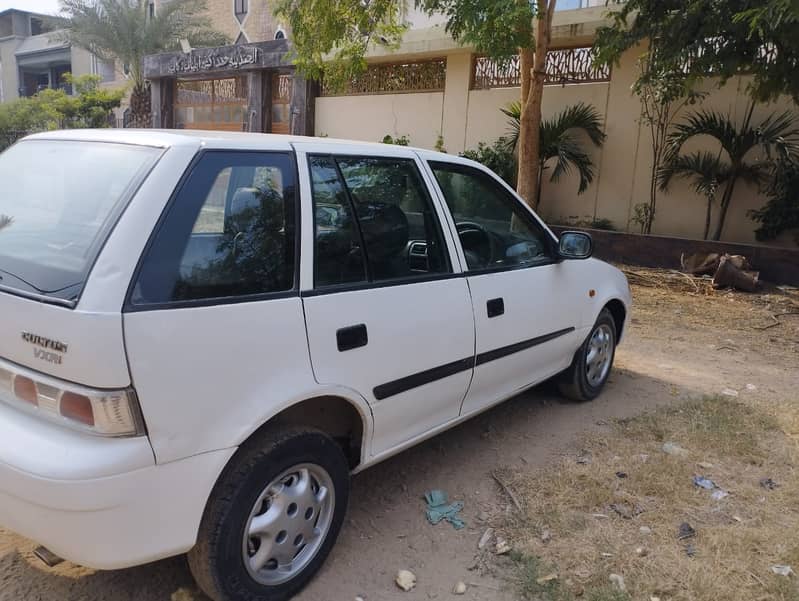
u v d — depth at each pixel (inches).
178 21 1016.9
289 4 396.5
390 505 138.9
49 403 86.0
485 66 522.9
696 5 305.9
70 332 82.5
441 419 140.1
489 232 154.9
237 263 98.3
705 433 177.5
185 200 93.6
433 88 560.4
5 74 1705.2
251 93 671.8
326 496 112.1
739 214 423.5
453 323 133.8
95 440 83.7
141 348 84.4
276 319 100.1
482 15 291.4
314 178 112.7
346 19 393.7
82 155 105.2
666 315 322.3
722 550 124.6
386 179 127.6
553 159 489.1
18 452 85.1
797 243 394.0
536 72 385.1
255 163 104.4
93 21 982.4
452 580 115.5
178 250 91.2
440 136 551.8
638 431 177.6
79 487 81.5
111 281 84.3
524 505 138.9
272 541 103.2
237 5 1091.9
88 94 1037.2
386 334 118.3
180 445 88.8
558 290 170.2
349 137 617.6
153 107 791.7
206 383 91.0
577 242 169.6
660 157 442.9
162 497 88.1
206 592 99.3
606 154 468.4
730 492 147.1
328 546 113.3
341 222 115.7
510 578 116.2
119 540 85.5
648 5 334.6
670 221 447.8
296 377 102.7
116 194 93.4
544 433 176.1
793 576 117.0
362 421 117.9
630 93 450.6
